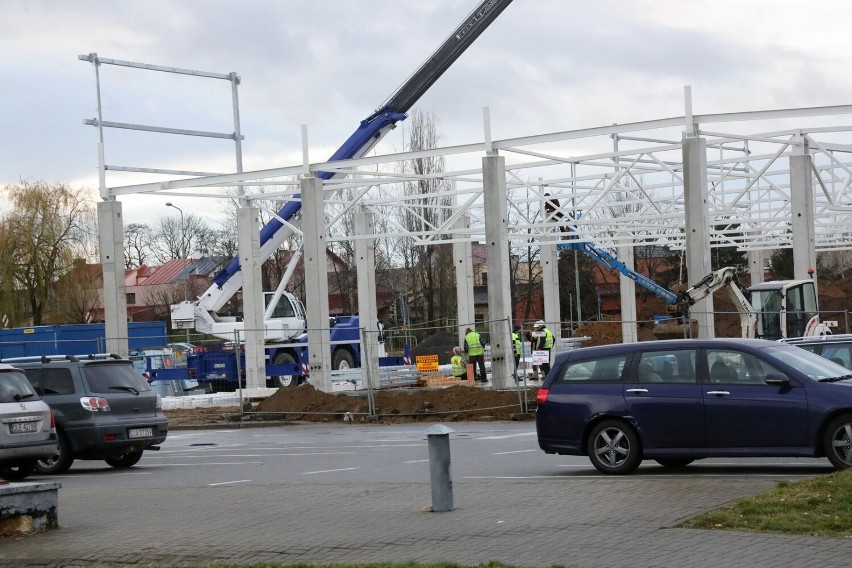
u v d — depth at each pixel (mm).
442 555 9484
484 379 40656
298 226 43844
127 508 13688
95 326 47656
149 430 19453
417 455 19453
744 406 13836
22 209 64750
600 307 84062
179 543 10922
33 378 19109
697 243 31391
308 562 9602
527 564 8781
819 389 13477
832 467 14289
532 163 40000
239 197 38062
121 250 38812
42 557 10531
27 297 64562
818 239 65000
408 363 48000
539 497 12469
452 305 74125
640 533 9828
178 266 109188
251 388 36844
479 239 46719
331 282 96250
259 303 38219
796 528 9445
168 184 38344
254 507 13125
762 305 35062
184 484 16562
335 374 38812
